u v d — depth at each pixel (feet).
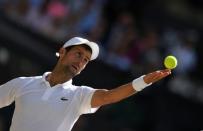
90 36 99.55
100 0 102.83
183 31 115.14
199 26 118.83
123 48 99.45
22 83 43.29
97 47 43.14
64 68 42.96
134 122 96.78
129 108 96.58
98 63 94.22
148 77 40.04
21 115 42.32
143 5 109.91
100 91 41.68
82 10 100.73
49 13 97.60
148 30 105.60
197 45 110.52
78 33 99.09
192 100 100.83
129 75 95.81
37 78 43.42
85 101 41.86
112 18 102.37
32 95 42.47
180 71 102.73
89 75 93.81
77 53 43.09
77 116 42.27
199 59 108.47
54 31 96.48
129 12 106.52
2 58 93.04
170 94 97.96
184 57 104.01
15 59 93.66
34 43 92.43
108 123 95.81
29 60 93.81
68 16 99.60
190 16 120.26
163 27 112.98
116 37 100.17
